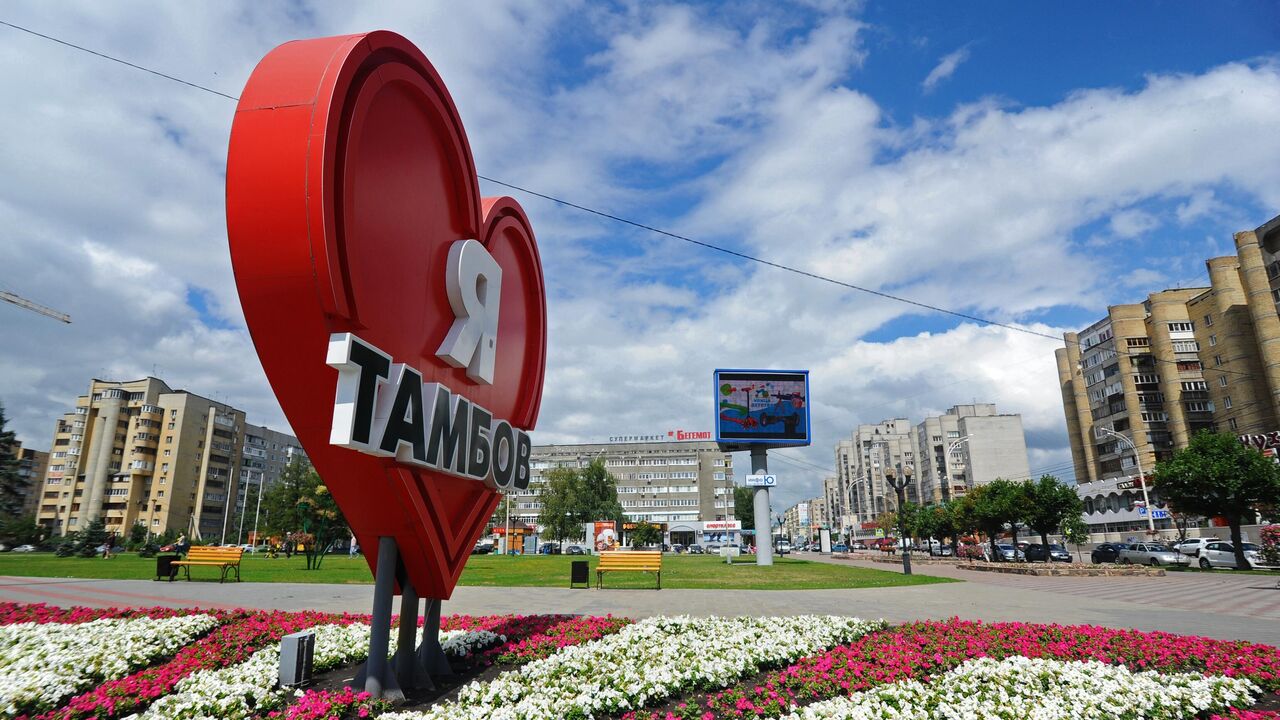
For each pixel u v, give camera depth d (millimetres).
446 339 7605
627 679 7020
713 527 69750
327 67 5508
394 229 6621
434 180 7574
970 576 29578
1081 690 6781
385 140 6504
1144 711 6258
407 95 6949
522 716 6004
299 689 6977
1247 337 65812
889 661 8062
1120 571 29781
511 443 9492
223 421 106938
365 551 7133
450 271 7727
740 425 40125
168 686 6742
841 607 14672
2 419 63438
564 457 140000
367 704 6246
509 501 80688
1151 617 13578
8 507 64375
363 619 11125
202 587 18078
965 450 115625
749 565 38250
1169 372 72000
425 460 6707
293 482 57375
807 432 40094
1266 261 61469
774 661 8344
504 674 7539
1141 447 73500
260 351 5691
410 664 7305
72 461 97500
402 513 6633
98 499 95062
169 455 98688
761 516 39844
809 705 6418
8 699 6074
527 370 10664
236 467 109562
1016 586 22609
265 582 19859
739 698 6707
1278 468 35312
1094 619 13117
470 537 8391
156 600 14758
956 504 64188
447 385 7746
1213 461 36188
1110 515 74375
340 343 5379
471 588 19219
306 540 30281
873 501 151750
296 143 5301
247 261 5336
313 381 5777
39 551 79000
